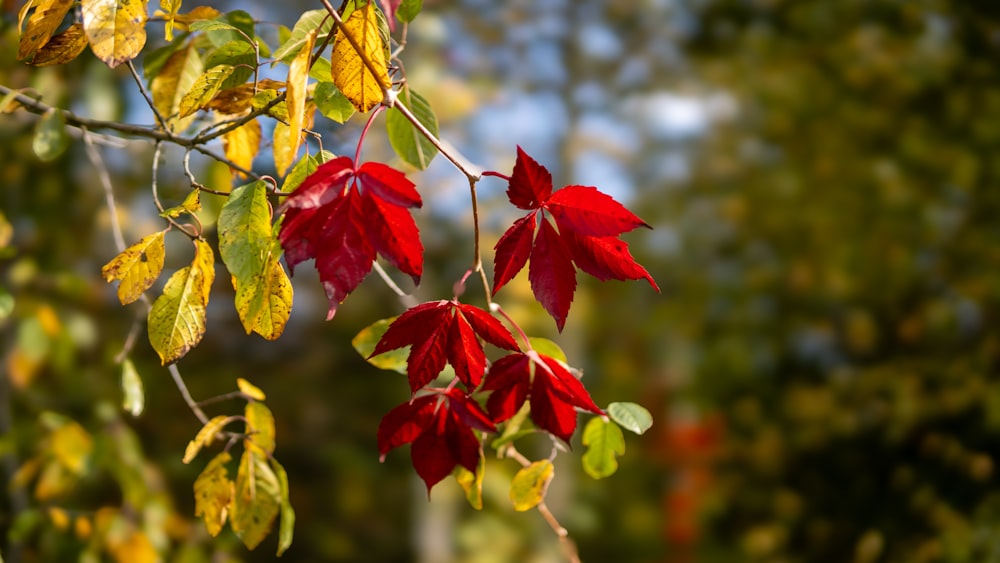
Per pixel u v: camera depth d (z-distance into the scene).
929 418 4.90
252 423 1.20
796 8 5.36
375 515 4.94
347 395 5.15
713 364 5.52
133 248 0.91
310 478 5.03
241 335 4.82
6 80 1.90
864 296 5.17
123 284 0.91
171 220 0.94
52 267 2.94
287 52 0.99
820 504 5.24
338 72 0.85
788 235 5.44
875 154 5.18
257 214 0.85
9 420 2.59
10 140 2.57
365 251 0.71
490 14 4.25
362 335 1.17
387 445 0.90
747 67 5.39
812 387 5.39
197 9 1.20
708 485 5.47
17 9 1.70
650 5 5.02
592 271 0.77
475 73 4.04
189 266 0.93
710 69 5.41
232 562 2.60
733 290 5.55
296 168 1.00
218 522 1.17
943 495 4.84
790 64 5.32
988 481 4.75
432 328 0.81
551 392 0.88
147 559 2.48
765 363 5.52
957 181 4.91
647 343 5.59
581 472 4.98
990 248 4.93
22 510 2.49
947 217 5.04
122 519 2.52
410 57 2.85
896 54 5.05
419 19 2.81
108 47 0.89
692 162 5.67
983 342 4.88
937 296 5.06
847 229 5.18
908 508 4.91
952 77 5.01
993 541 4.58
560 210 0.77
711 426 5.52
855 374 5.13
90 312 3.20
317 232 0.70
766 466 5.38
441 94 2.91
